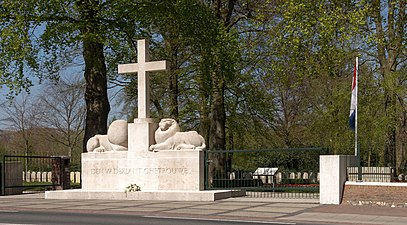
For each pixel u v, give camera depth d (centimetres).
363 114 3178
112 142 2392
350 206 1869
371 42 2953
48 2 2762
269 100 4072
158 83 3862
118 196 2259
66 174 3152
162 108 3872
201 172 2241
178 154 2256
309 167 4194
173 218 1545
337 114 3519
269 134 4312
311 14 2894
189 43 3403
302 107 4325
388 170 2183
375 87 3189
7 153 4622
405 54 3088
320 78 3612
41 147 6550
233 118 3947
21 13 2755
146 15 2977
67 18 2856
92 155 2416
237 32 3269
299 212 1691
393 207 1836
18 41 2702
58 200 2256
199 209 1792
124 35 3033
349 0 2998
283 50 2980
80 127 5903
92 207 1892
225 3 3497
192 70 3716
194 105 3931
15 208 1908
